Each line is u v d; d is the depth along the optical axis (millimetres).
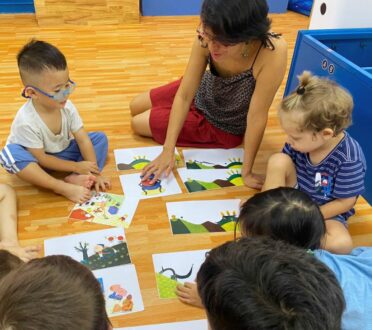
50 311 515
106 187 1572
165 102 1925
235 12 1182
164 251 1318
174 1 3691
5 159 1451
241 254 592
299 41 1818
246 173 1630
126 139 1883
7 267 724
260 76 1465
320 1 2215
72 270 600
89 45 2963
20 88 2291
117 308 1135
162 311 1136
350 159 1272
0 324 499
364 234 1452
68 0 3242
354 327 864
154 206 1498
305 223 902
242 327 522
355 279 945
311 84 1225
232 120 1775
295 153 1404
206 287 582
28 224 1398
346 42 1850
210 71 1660
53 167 1551
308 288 539
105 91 2303
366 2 2068
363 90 1435
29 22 3371
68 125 1561
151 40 3141
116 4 3363
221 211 1493
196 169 1702
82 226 1397
